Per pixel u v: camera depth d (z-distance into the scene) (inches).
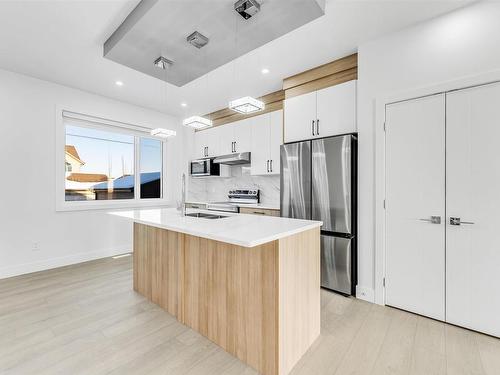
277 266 58.4
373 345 71.1
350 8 79.8
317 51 104.9
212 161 182.7
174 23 75.9
